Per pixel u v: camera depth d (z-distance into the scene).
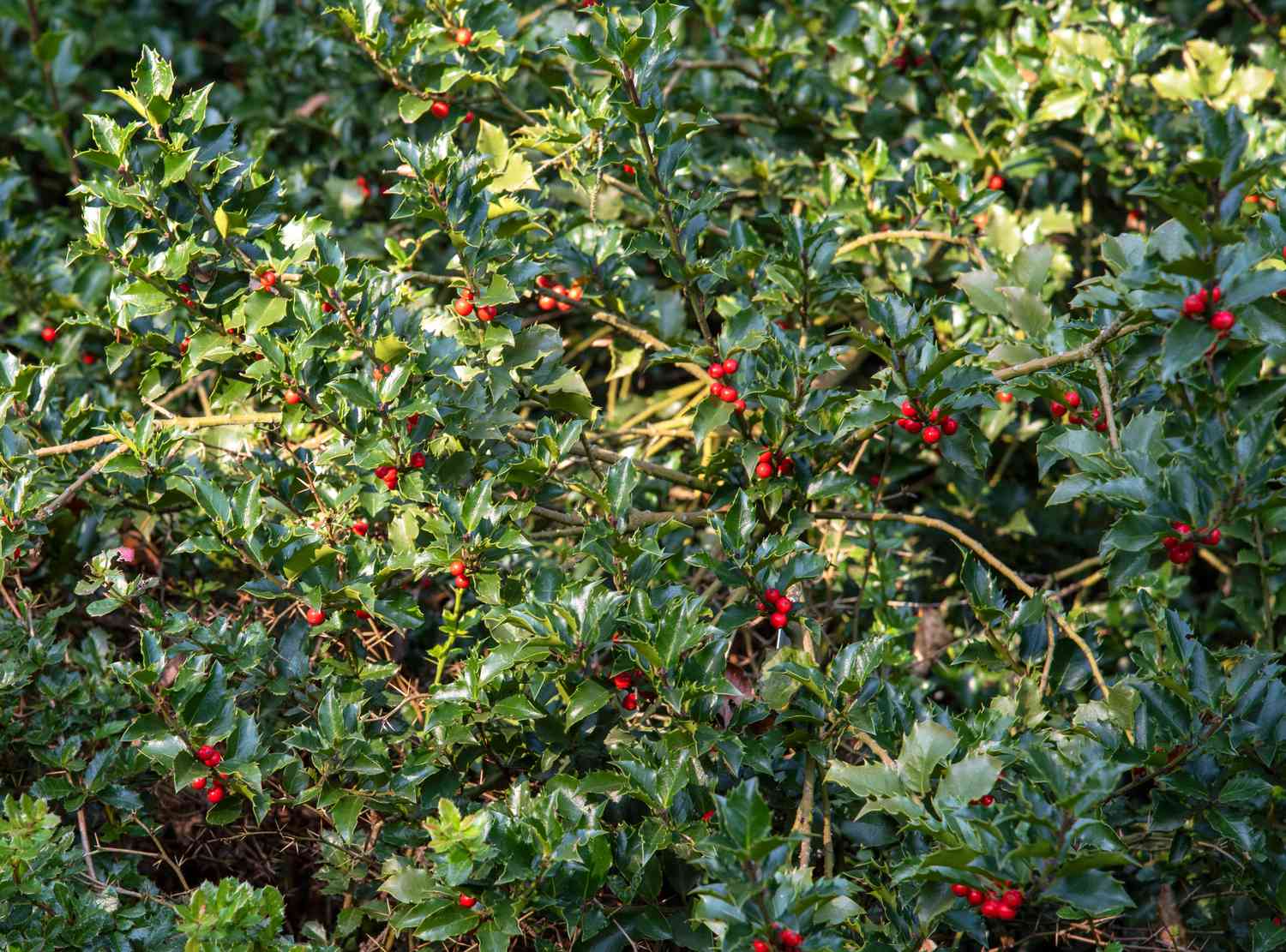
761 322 3.22
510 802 2.75
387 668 3.11
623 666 2.72
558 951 2.68
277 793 3.05
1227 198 2.35
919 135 4.27
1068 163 4.66
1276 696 2.62
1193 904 3.14
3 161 4.34
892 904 2.65
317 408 3.07
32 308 4.24
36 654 3.19
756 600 2.89
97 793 3.04
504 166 3.51
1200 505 2.55
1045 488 4.30
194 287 3.11
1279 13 4.87
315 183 4.88
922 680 3.96
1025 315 3.25
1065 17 4.28
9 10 4.97
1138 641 2.83
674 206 3.32
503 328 3.12
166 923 2.80
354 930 3.08
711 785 2.75
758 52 4.35
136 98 2.97
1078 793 2.12
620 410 4.36
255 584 2.95
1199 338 2.36
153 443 3.17
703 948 2.66
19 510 3.07
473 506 2.90
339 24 4.24
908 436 3.65
